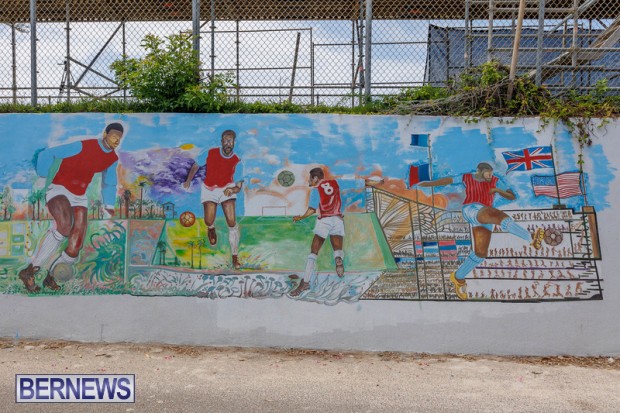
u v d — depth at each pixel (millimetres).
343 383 5832
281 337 7031
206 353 6793
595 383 5945
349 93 7824
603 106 7195
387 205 7086
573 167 7055
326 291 7023
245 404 5172
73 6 9164
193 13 7684
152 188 7180
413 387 5734
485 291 6949
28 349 6801
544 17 8000
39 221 7195
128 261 7133
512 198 7031
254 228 7105
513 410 5133
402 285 6996
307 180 7129
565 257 6957
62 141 7258
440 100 7281
